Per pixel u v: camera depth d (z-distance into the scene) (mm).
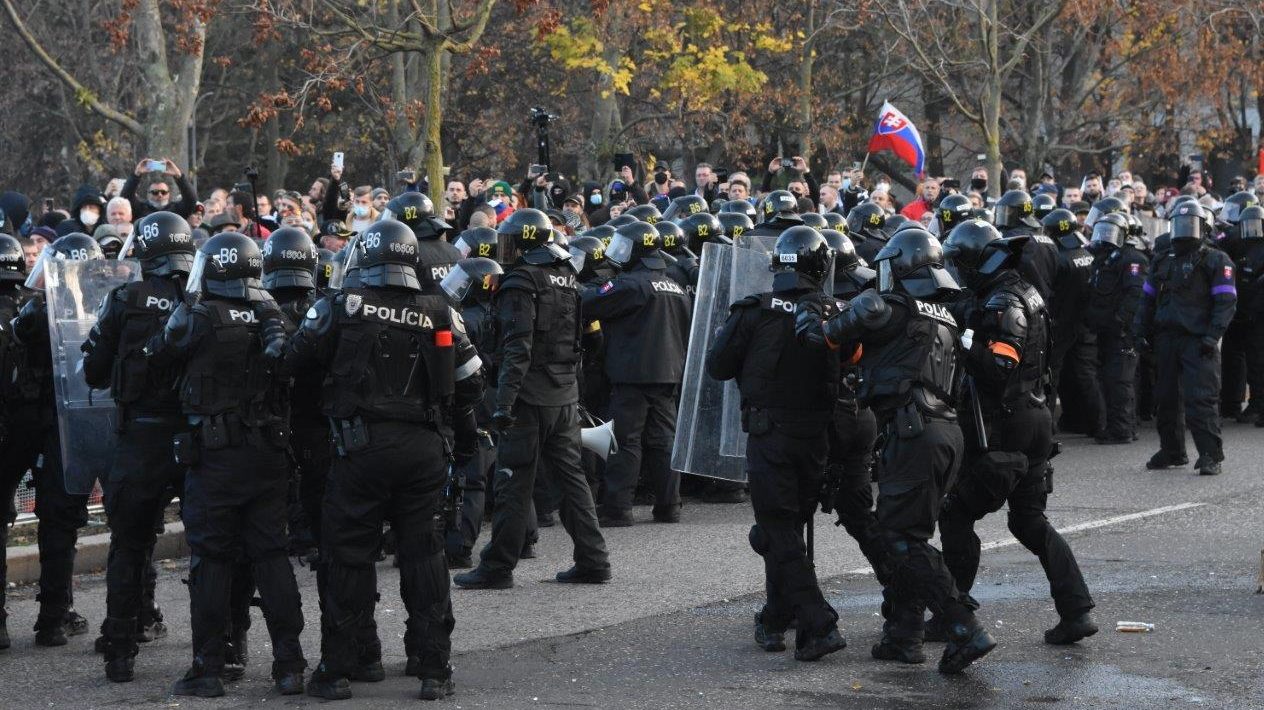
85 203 22375
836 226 19531
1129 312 23562
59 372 12539
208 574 11016
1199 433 20656
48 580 12750
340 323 10719
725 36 50469
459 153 60406
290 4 34281
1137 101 57969
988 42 43500
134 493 11477
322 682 10930
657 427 18172
